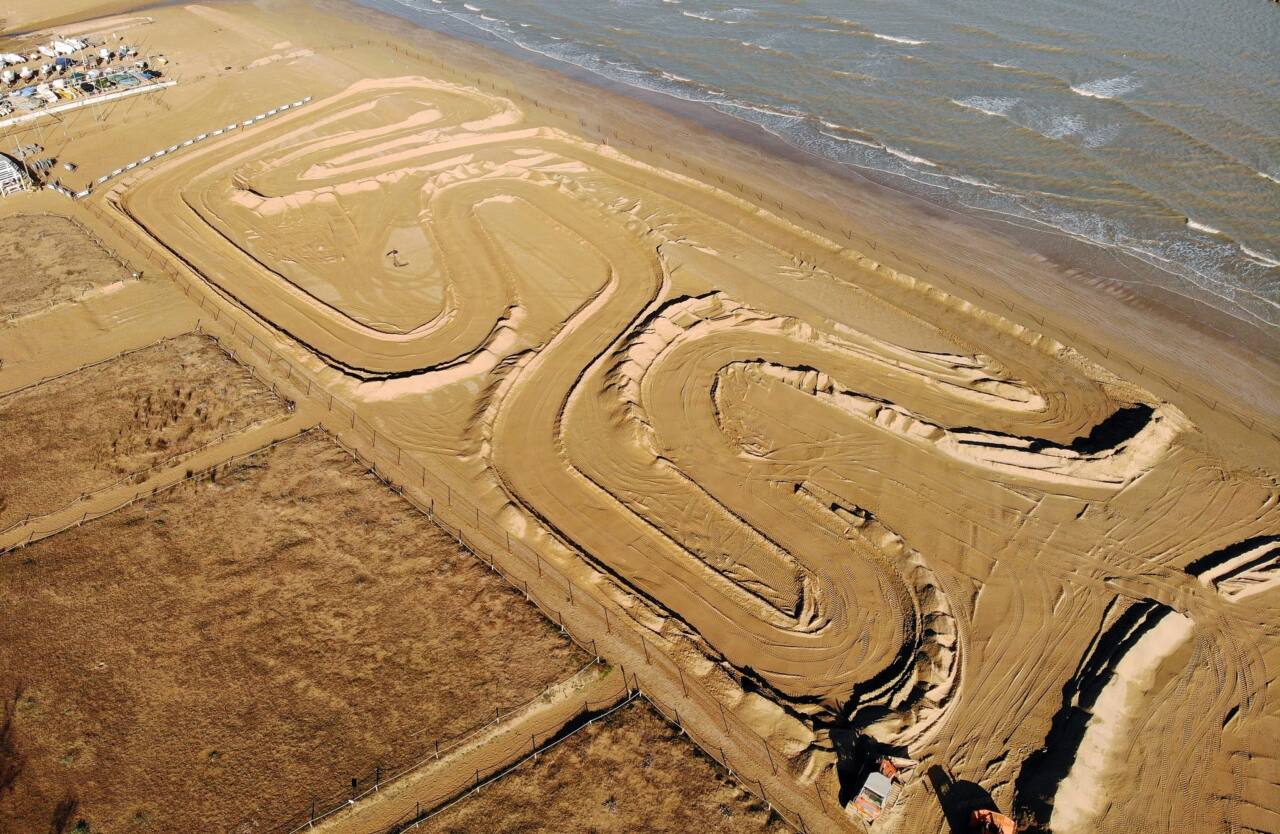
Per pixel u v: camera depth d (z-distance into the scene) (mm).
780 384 39125
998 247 51500
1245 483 35188
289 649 26734
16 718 24422
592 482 33844
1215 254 50719
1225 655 28344
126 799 22688
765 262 48375
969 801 24062
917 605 29500
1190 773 25000
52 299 43031
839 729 25578
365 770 23703
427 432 36156
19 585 28328
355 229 50500
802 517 32750
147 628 27141
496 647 27219
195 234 49656
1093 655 28016
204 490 32469
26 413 35938
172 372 38562
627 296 44500
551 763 24219
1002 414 38406
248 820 22391
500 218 51719
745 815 23281
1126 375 41094
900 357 41438
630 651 27609
